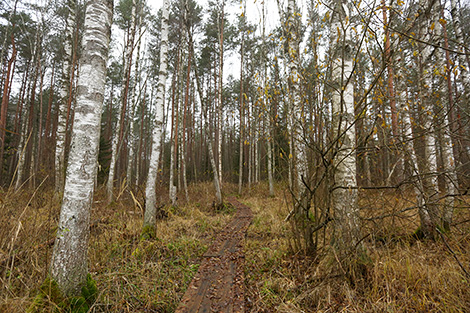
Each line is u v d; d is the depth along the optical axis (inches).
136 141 1187.9
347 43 150.1
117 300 116.8
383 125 120.5
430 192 161.8
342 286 123.6
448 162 162.7
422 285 122.0
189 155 1015.6
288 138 174.4
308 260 155.1
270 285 138.6
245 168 917.8
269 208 386.3
